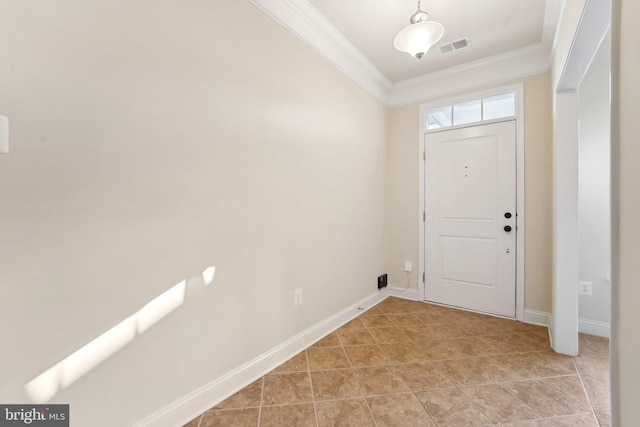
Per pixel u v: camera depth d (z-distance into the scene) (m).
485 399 1.60
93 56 1.14
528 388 1.69
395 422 1.43
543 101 2.62
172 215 1.40
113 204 1.21
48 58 1.04
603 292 2.36
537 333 2.44
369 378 1.80
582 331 2.44
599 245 2.36
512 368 1.90
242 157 1.74
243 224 1.75
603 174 2.34
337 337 2.38
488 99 2.93
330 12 2.17
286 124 2.04
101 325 1.18
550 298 2.58
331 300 2.53
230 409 1.53
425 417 1.46
